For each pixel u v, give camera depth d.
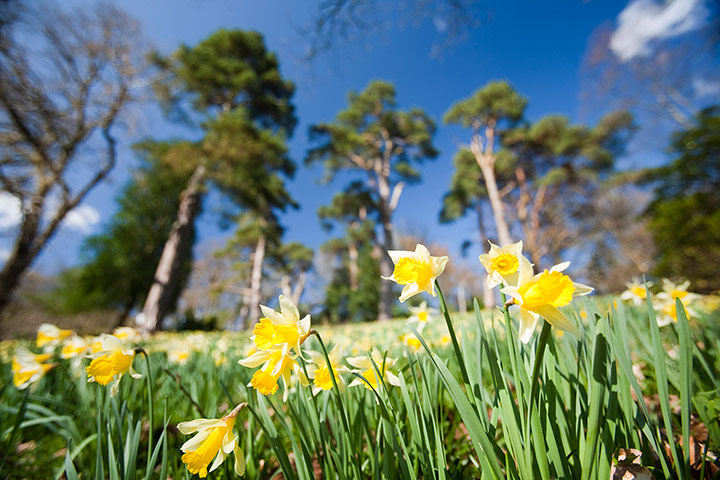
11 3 9.09
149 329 10.79
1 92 9.29
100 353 0.92
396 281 0.73
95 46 10.98
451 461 0.98
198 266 30.39
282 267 32.69
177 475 0.97
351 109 24.95
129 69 12.05
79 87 11.50
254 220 22.86
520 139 23.53
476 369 0.78
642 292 1.32
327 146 25.00
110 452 0.79
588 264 20.89
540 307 0.55
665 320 1.21
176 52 13.70
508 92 23.44
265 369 0.69
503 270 0.62
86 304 13.67
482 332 0.75
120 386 1.29
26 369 1.30
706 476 0.77
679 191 9.78
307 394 0.92
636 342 1.55
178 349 2.39
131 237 15.26
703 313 1.57
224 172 12.93
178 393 1.68
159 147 14.88
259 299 22.38
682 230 8.91
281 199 18.89
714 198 8.78
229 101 16.34
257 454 1.03
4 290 9.83
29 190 10.47
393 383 0.88
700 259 8.49
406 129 25.16
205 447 0.65
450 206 27.44
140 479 1.06
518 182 25.78
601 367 0.60
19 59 9.54
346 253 36.06
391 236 23.48
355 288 31.69
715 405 0.87
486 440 0.59
